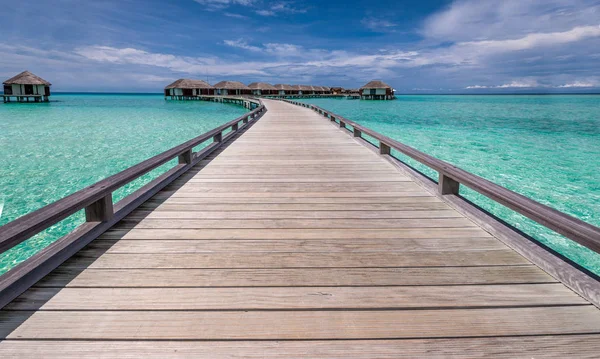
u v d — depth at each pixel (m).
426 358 1.39
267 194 3.70
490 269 2.10
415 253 2.32
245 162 5.39
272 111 18.56
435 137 14.53
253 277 2.01
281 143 7.42
